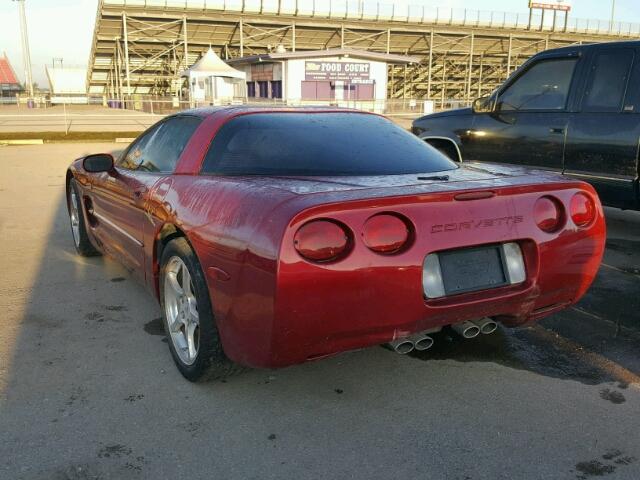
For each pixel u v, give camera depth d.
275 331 2.39
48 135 19.62
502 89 6.62
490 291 2.73
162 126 4.06
